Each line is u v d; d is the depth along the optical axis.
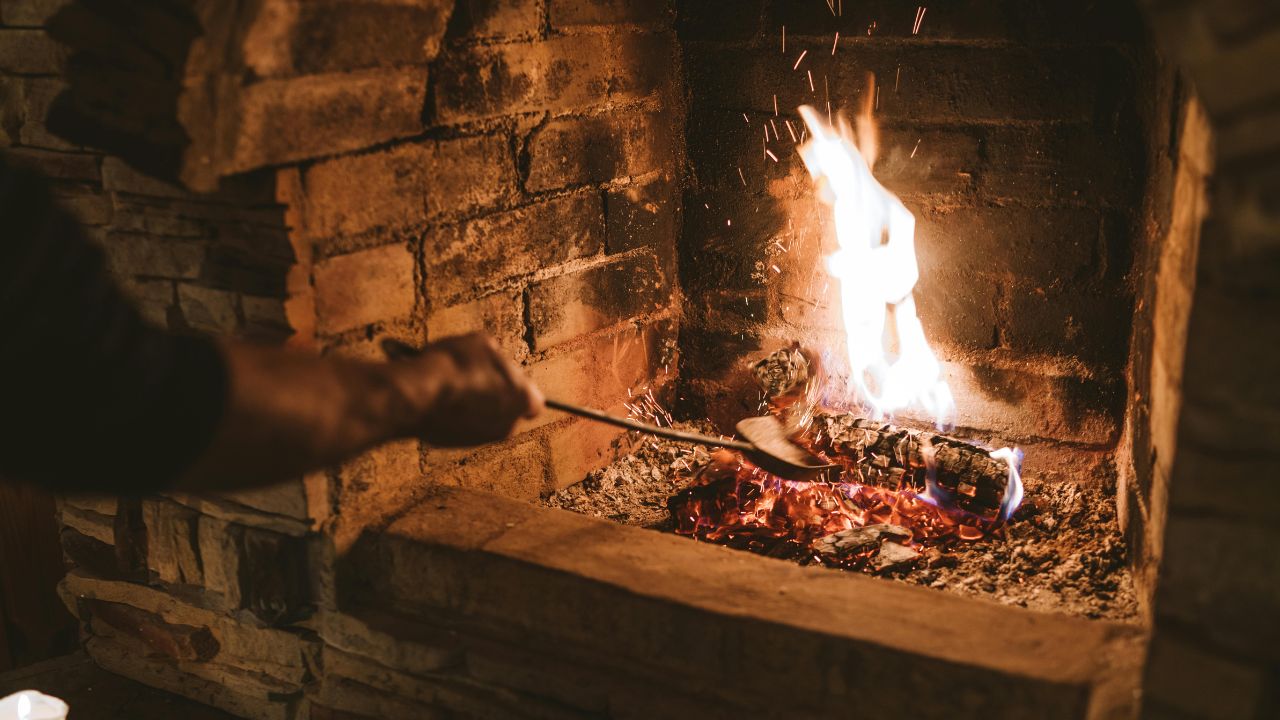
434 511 2.10
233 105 1.67
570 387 2.53
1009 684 1.54
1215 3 1.11
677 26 2.68
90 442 0.89
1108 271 2.34
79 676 2.39
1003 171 2.40
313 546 2.02
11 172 0.91
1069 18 2.25
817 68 2.55
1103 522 2.31
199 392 0.93
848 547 2.15
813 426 2.53
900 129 2.49
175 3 1.60
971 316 2.52
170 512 2.13
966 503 2.30
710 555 1.93
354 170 1.93
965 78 2.39
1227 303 1.21
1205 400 1.24
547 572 1.87
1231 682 1.28
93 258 0.93
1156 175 2.07
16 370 0.86
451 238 2.16
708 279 2.83
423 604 2.02
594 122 2.46
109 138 1.73
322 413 1.03
